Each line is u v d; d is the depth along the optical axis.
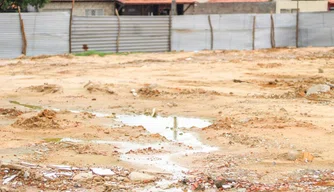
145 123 17.28
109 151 13.36
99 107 20.00
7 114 18.39
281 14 43.19
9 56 37.88
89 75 28.14
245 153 13.11
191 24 43.03
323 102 20.17
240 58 35.62
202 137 15.05
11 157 12.64
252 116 17.64
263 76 27.69
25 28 37.94
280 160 12.38
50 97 22.06
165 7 59.66
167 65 32.16
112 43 40.97
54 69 30.67
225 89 23.72
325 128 15.69
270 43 43.25
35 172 11.06
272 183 10.59
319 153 12.95
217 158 12.67
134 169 11.71
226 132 15.43
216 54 38.75
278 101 20.59
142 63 33.62
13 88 24.19
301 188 10.16
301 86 23.50
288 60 33.84
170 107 19.86
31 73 29.09
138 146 14.02
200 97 21.59
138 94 22.33
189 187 10.39
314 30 42.97
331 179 10.71
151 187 10.43
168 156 12.98
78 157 12.79
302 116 17.61
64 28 38.88
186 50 43.19
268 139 14.47
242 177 11.02
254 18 42.66
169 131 16.03
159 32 42.66
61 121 16.73
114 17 40.78
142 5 59.00
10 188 10.33
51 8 53.88
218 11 57.75
